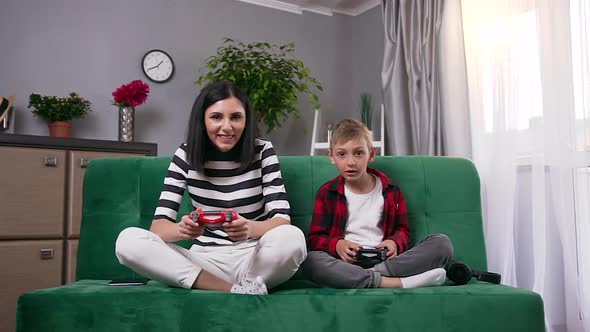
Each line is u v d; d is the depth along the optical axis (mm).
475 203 1649
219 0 3389
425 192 1639
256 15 3518
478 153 2508
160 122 3154
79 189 2396
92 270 1548
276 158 1510
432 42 2750
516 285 2322
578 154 2012
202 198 1468
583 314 1964
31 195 2277
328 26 3781
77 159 2400
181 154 1492
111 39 3037
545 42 2127
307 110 3637
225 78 2939
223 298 1162
